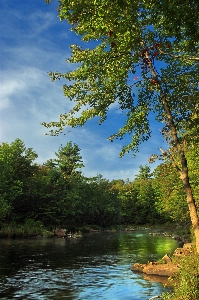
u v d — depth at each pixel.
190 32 7.66
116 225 80.06
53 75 12.09
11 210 55.50
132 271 21.12
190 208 10.77
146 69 11.05
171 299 11.30
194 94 11.62
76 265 23.39
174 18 7.43
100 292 15.64
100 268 22.20
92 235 56.62
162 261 21.14
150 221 90.94
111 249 33.62
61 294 15.20
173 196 32.56
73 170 81.81
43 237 49.09
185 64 11.88
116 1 6.96
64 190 65.00
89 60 11.33
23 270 21.17
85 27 8.98
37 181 61.41
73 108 12.50
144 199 92.56
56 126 12.41
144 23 8.36
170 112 11.88
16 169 59.16
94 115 12.41
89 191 74.81
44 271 20.92
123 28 7.93
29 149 62.81
